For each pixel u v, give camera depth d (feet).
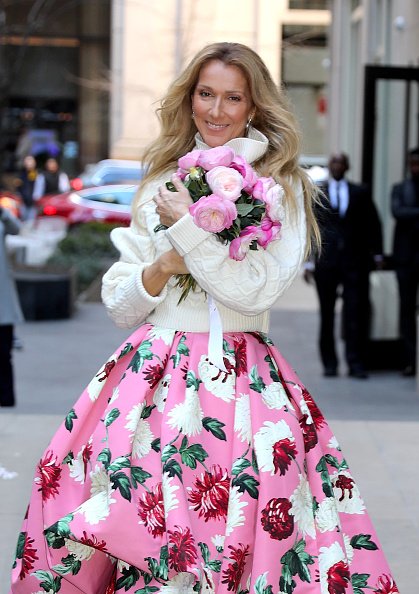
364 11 52.80
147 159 12.35
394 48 46.68
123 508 10.68
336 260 34.76
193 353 11.36
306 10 93.25
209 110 11.64
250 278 10.98
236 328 11.55
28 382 34.45
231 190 10.71
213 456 11.02
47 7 109.09
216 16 89.10
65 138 133.18
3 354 29.99
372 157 36.14
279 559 10.77
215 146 11.80
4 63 82.69
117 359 11.82
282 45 84.33
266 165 11.75
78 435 11.81
